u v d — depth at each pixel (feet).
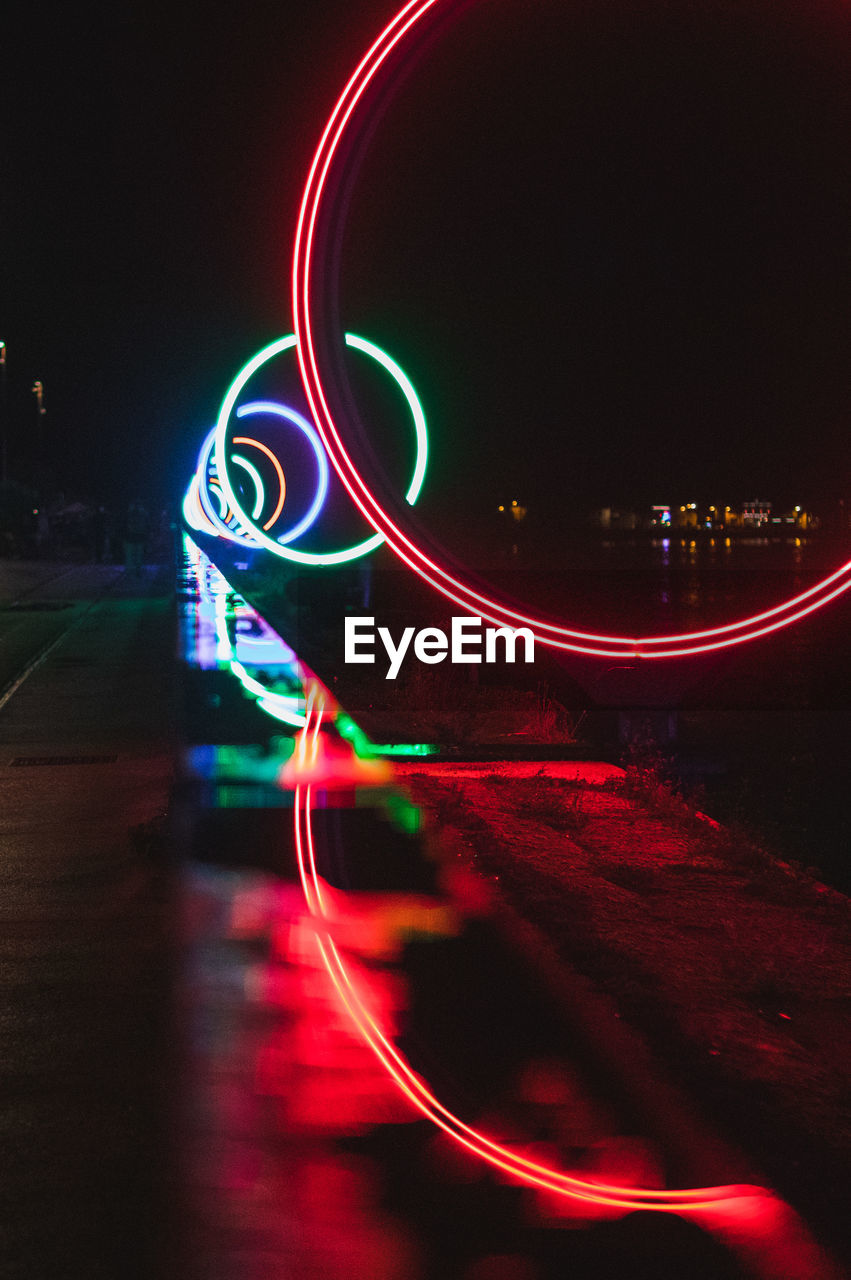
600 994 19.02
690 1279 12.15
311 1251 12.67
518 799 34.35
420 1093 16.07
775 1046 17.33
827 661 71.46
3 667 65.26
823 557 170.91
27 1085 16.38
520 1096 15.89
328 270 43.42
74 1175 14.14
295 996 19.36
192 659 68.18
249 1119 15.40
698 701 55.06
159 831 28.84
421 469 63.77
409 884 25.29
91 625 88.48
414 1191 13.76
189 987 19.77
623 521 188.65
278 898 24.43
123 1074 16.70
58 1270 12.37
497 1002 18.98
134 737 43.75
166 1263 12.48
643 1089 15.87
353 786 35.14
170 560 181.27
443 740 41.86
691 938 22.53
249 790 34.65
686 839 30.37
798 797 38.47
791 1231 12.83
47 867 26.94
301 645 69.67
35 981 20.08
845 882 29.17
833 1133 14.49
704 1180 13.94
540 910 23.04
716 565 159.53
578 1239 12.81
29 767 38.47
